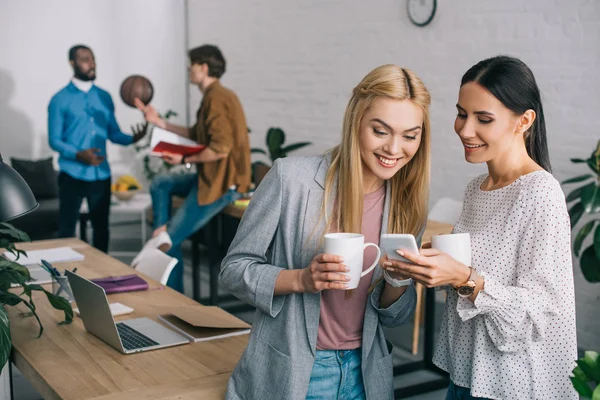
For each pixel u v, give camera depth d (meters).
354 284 1.48
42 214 5.96
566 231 1.52
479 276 1.51
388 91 1.46
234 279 1.62
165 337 2.20
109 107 5.38
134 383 1.86
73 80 5.27
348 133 1.54
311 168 1.61
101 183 5.33
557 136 3.98
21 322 2.39
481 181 1.73
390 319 1.68
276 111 6.26
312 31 5.74
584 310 3.93
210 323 2.28
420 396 3.49
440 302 4.98
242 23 6.56
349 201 1.55
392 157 1.50
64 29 6.90
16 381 3.56
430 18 4.63
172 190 4.73
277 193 1.60
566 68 3.89
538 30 4.02
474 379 1.61
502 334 1.53
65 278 2.54
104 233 5.43
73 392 1.80
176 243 4.56
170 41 7.35
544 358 1.58
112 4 7.08
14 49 6.73
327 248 1.47
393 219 1.65
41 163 6.32
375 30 5.14
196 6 7.18
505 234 1.57
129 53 7.22
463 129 1.57
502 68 1.52
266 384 1.61
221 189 4.50
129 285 2.75
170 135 4.43
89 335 2.26
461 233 1.60
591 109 3.79
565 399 1.57
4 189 1.89
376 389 1.68
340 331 1.64
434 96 4.70
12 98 6.77
